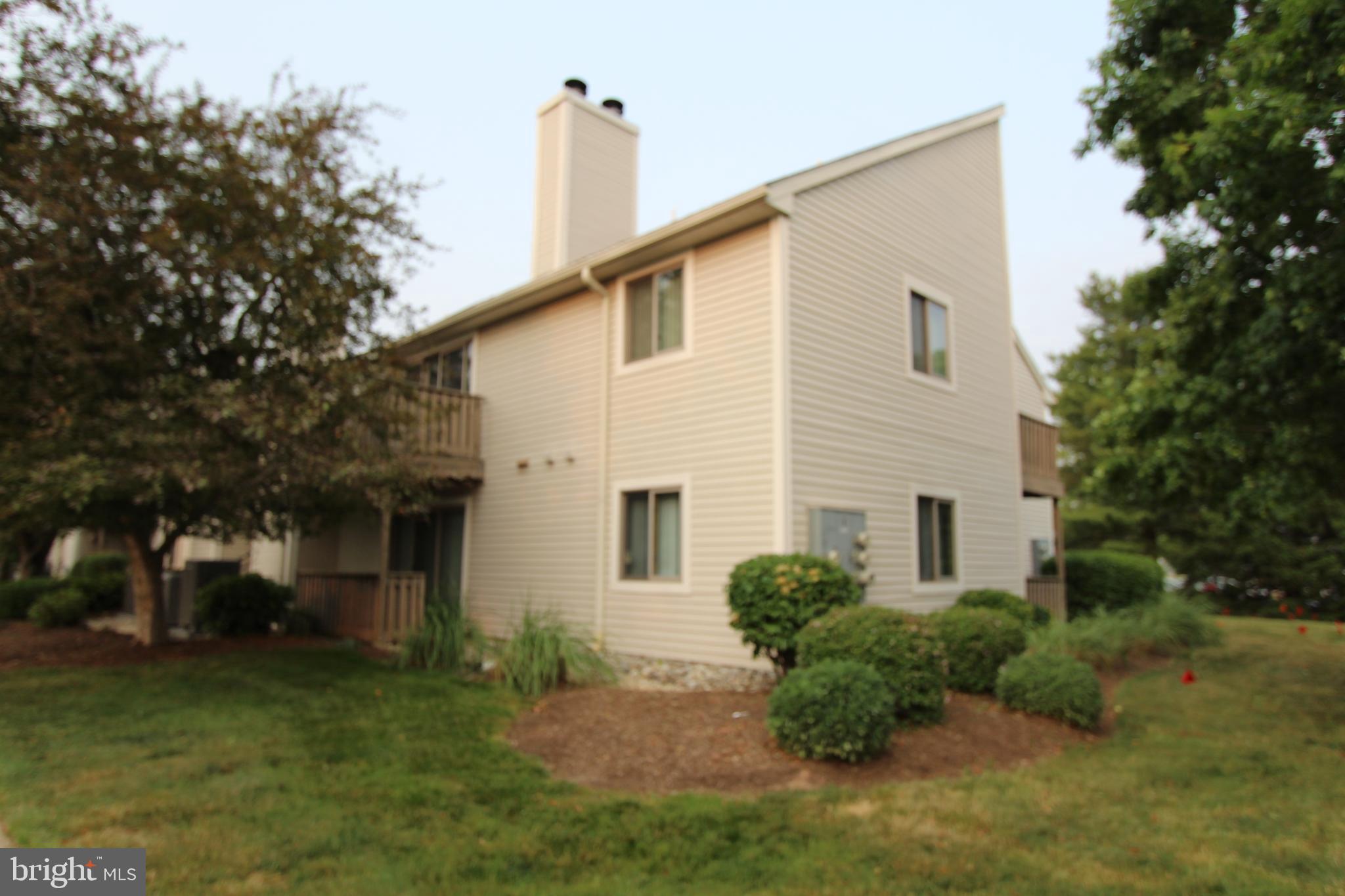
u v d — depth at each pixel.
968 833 4.45
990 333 13.45
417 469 9.54
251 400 8.21
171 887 3.61
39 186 7.40
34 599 14.14
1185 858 4.13
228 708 7.06
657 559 10.30
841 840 4.34
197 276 8.60
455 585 13.40
